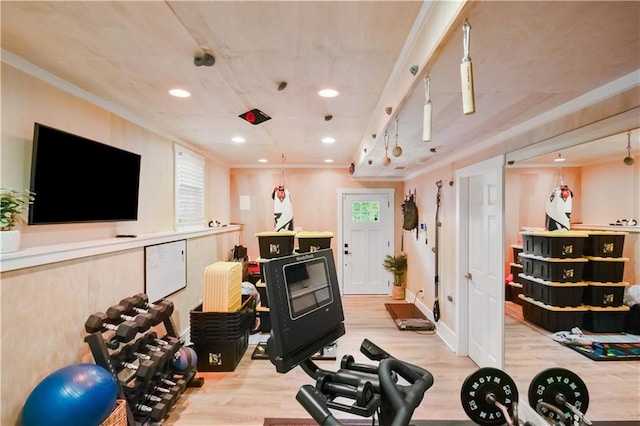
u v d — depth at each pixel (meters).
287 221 5.24
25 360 1.69
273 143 4.05
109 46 1.69
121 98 2.44
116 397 1.80
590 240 1.72
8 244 1.60
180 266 3.54
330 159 5.35
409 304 5.20
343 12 1.39
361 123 3.12
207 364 3.09
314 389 1.02
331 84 2.17
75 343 2.03
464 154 3.22
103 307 2.31
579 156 1.77
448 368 3.08
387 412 1.03
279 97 2.42
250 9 1.37
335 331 1.24
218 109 2.70
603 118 1.55
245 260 5.37
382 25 1.49
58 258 1.90
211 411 2.45
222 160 5.39
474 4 0.87
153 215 3.22
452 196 3.59
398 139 2.65
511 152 2.38
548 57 1.21
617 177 1.54
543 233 2.08
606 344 1.62
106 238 2.51
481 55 1.19
